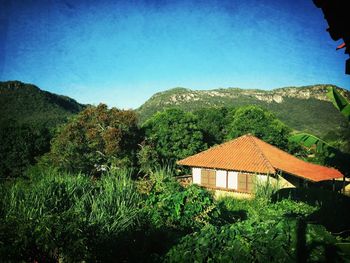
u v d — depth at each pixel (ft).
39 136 129.80
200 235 17.08
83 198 23.54
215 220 25.27
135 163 101.60
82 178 31.01
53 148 95.14
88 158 88.43
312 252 14.35
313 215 30.19
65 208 22.79
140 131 126.31
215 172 80.28
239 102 491.31
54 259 15.57
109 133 96.17
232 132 146.72
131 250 17.95
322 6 10.82
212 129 165.27
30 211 20.16
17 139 123.85
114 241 17.75
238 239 15.58
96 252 16.17
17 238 14.51
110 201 23.20
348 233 22.16
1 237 14.53
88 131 96.99
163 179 31.40
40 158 106.22
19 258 14.62
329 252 14.33
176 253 16.24
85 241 15.52
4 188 26.35
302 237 15.17
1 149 122.01
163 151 119.03
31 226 15.07
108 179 30.32
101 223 19.12
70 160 82.69
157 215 23.11
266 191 46.03
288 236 15.24
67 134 94.99
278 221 17.12
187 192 25.02
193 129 128.67
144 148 100.42
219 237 16.33
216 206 26.30
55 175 33.71
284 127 143.54
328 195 54.75
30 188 26.71
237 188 76.69
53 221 15.26
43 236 14.42
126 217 21.15
